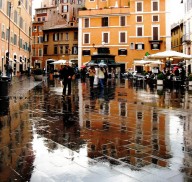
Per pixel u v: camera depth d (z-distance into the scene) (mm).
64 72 16844
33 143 6082
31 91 19859
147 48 60031
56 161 4930
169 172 4422
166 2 58469
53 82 32688
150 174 4340
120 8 60969
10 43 43719
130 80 40812
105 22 62281
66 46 74812
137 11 60125
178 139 6426
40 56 78875
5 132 7094
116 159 5027
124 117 9250
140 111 10562
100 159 5031
